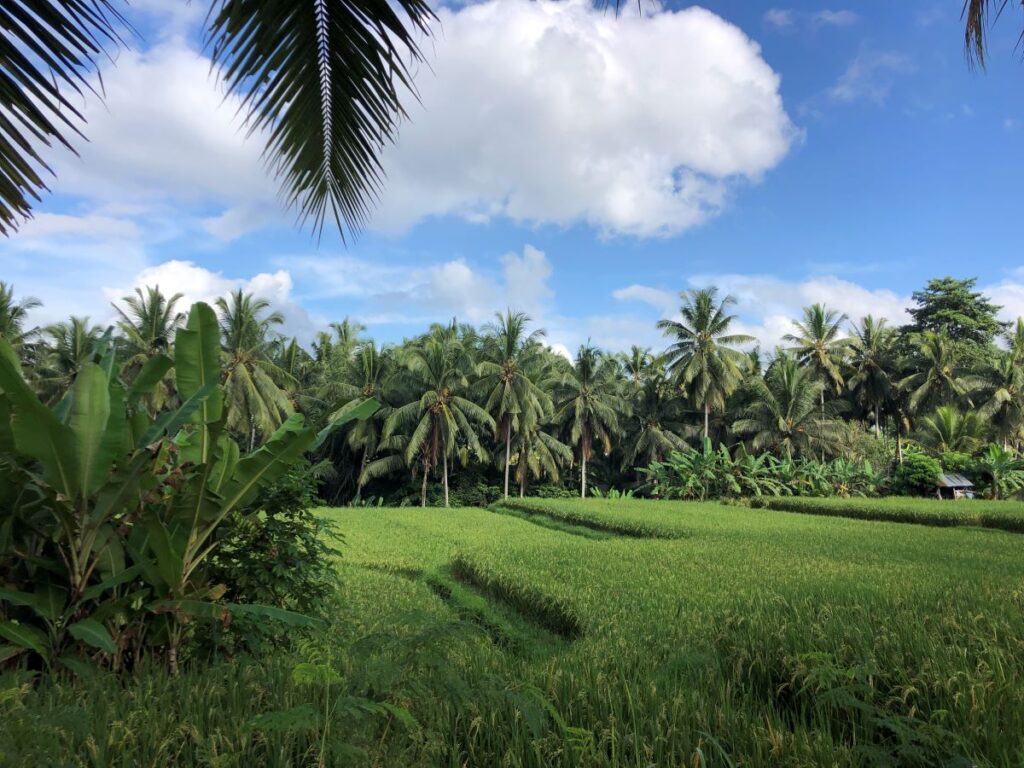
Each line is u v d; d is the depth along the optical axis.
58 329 35.00
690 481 38.72
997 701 3.56
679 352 44.88
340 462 46.31
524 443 44.56
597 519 26.89
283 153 3.38
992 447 36.81
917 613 6.14
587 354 45.62
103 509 4.36
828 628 5.22
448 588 13.49
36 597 4.20
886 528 21.97
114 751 2.62
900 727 2.99
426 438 41.78
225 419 4.62
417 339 45.81
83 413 4.16
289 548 5.47
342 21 3.01
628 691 3.49
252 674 3.78
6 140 2.76
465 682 3.36
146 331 34.75
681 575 11.62
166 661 4.71
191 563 4.88
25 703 3.18
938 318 57.81
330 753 2.60
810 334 48.28
